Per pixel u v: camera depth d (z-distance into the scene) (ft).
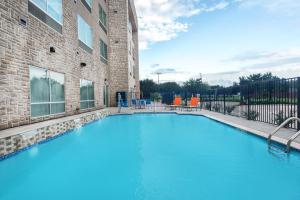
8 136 19.60
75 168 18.99
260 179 15.85
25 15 27.68
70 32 42.75
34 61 29.66
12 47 25.14
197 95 77.20
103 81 71.31
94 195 13.85
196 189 14.33
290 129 28.02
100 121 48.34
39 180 16.46
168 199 13.05
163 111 61.41
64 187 15.17
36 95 30.37
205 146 25.79
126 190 14.44
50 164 20.26
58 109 37.29
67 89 40.81
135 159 21.26
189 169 18.12
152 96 129.80
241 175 16.67
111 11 82.33
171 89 176.24
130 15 99.25
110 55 81.71
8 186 15.51
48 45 33.71
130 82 92.58
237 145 25.96
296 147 19.07
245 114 43.24
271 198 13.05
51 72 34.88
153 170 18.12
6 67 24.07
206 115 49.32
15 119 25.38
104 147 26.27
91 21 57.88
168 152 23.49
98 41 64.75
